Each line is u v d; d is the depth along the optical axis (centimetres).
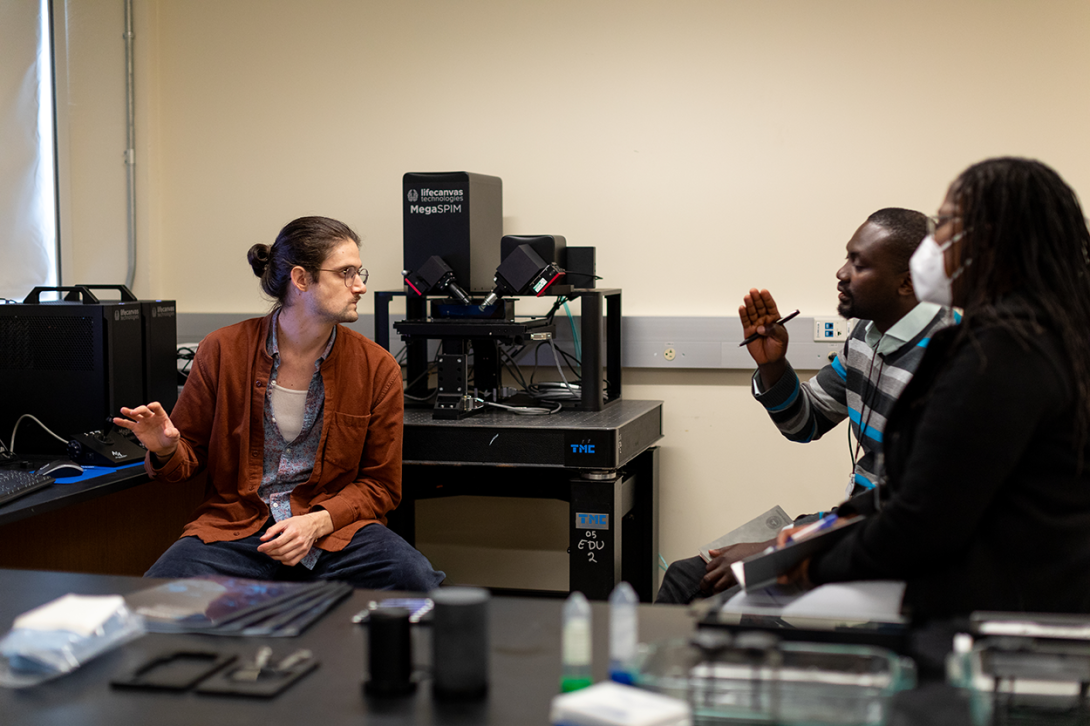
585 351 255
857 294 184
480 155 298
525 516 303
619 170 289
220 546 196
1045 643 97
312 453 208
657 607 117
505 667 98
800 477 285
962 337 114
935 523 109
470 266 250
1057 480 111
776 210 280
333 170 308
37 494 177
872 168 274
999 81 265
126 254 318
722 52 281
